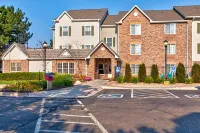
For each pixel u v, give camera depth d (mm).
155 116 10227
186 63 34656
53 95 17859
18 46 35344
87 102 14625
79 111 11523
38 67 34750
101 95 18203
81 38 38531
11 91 18953
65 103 14258
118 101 14953
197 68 27688
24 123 9055
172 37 35094
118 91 20984
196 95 17891
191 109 11875
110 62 35688
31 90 19438
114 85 25234
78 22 38688
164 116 10219
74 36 38750
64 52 33875
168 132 7762
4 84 24688
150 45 35500
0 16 45906
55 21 39219
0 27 45562
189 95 17891
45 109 12156
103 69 35875
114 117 10062
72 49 34750
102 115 10508
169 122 9117
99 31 38281
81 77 30406
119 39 36250
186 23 34781
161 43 35281
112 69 32156
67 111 11547
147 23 35594
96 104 13742
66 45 38812
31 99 16172
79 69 33469
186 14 35219
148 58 35500
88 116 10305
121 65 35969
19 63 35156
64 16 39094
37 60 34781
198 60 34875
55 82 22328
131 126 8531
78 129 8148
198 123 8930
